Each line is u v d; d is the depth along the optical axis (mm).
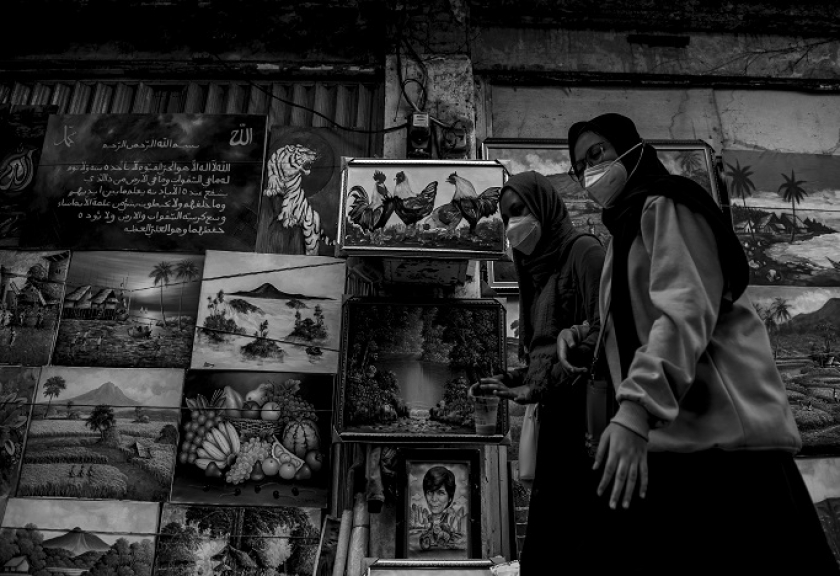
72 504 3742
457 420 3371
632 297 1307
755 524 1124
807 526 1129
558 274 1949
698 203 1272
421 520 3426
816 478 3941
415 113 4359
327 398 3939
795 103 4957
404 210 3342
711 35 5109
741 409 1169
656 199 1309
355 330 3508
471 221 3334
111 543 3662
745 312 1290
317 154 4598
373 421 3361
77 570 3621
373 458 3516
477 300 3582
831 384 4148
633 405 1117
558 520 1576
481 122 4758
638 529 1201
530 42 5008
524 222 2008
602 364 1455
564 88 4914
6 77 4879
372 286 3895
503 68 4895
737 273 1254
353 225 3324
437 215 3340
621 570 1208
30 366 4039
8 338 4102
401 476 3490
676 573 1140
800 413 4078
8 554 3650
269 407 3904
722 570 1114
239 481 3756
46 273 4258
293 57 4938
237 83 4867
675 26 5090
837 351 4223
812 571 1087
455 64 4719
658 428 1139
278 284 4199
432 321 3535
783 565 1092
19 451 3846
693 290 1181
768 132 4840
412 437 3340
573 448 1623
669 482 1196
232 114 4691
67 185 4500
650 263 1280
